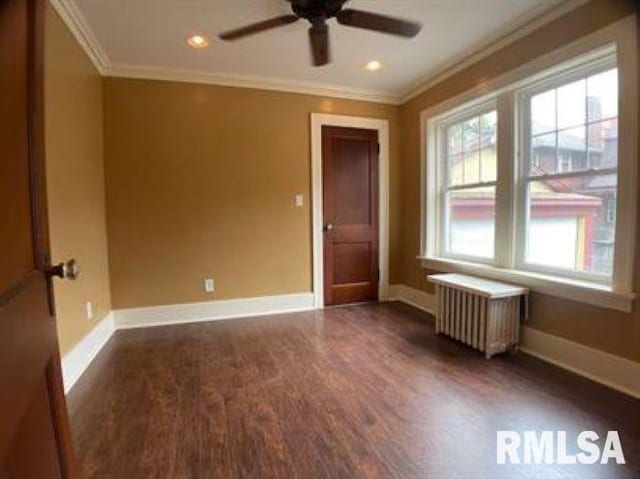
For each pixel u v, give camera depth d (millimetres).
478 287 2814
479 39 2961
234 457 1645
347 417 1953
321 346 2975
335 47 3072
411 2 2447
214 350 2918
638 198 2113
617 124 2207
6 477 580
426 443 1731
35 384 781
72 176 2543
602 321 2311
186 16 2576
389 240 4426
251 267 3891
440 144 3875
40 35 916
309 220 4078
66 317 2350
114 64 3340
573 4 2385
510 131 2939
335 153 4141
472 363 2623
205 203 3705
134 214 3510
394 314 3881
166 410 2039
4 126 686
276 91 3877
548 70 2580
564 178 2621
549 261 2764
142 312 3566
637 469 1549
